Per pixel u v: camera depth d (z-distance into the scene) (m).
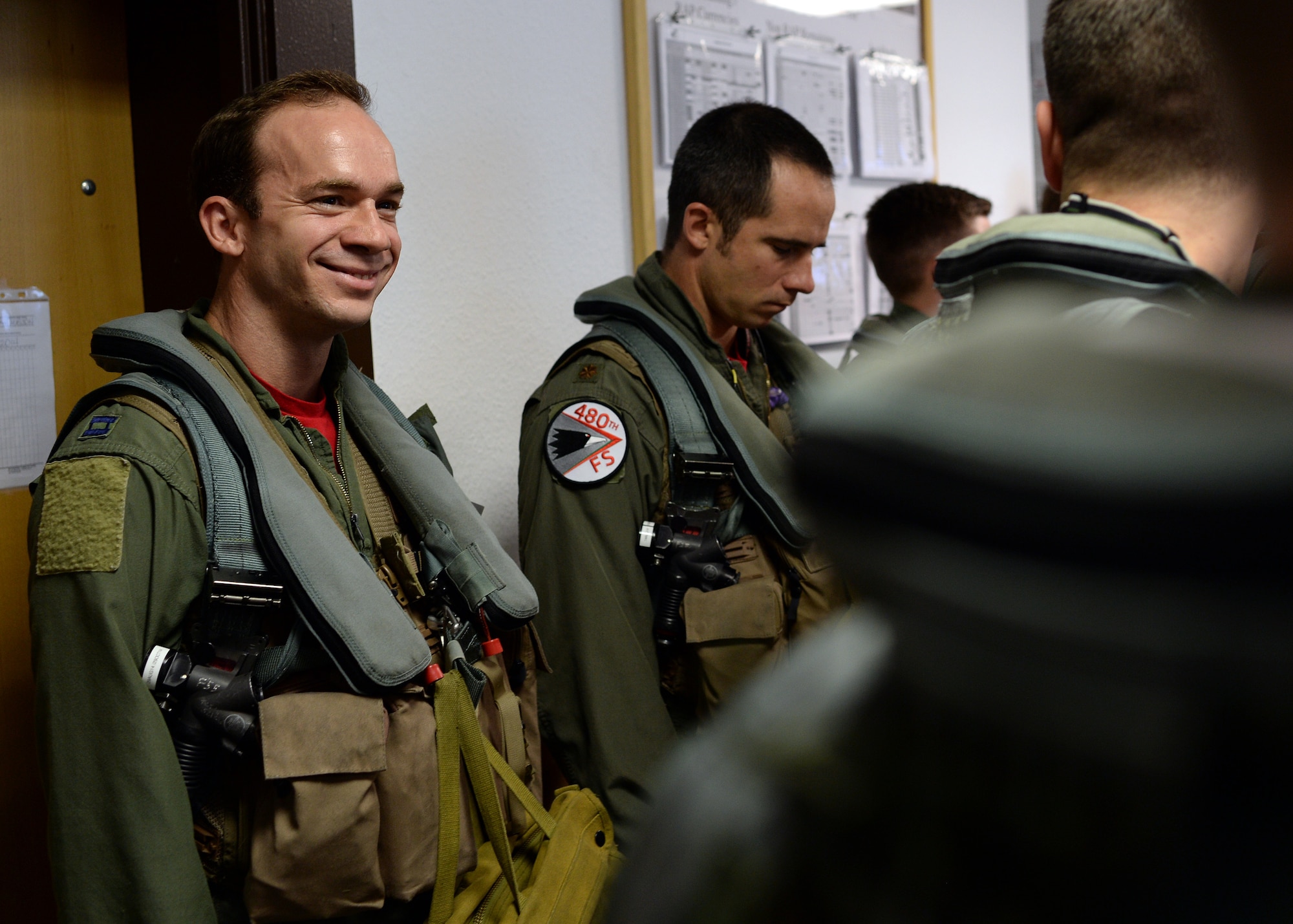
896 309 2.11
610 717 1.22
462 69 1.69
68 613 0.87
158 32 1.48
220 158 1.04
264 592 0.93
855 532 0.21
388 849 0.96
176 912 0.84
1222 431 0.17
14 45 1.40
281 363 1.07
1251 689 0.18
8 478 1.41
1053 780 0.21
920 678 0.22
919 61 2.75
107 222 1.51
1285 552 0.17
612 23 1.95
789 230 1.37
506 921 1.03
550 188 1.84
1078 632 0.19
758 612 1.26
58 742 0.87
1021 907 0.22
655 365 1.33
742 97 2.21
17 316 1.41
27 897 1.41
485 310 1.74
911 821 0.24
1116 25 0.71
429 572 1.09
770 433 1.35
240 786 0.94
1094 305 0.49
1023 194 3.22
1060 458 0.18
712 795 0.28
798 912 0.26
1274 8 0.21
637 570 1.28
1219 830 0.20
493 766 1.05
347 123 1.04
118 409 0.95
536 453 1.32
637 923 0.28
